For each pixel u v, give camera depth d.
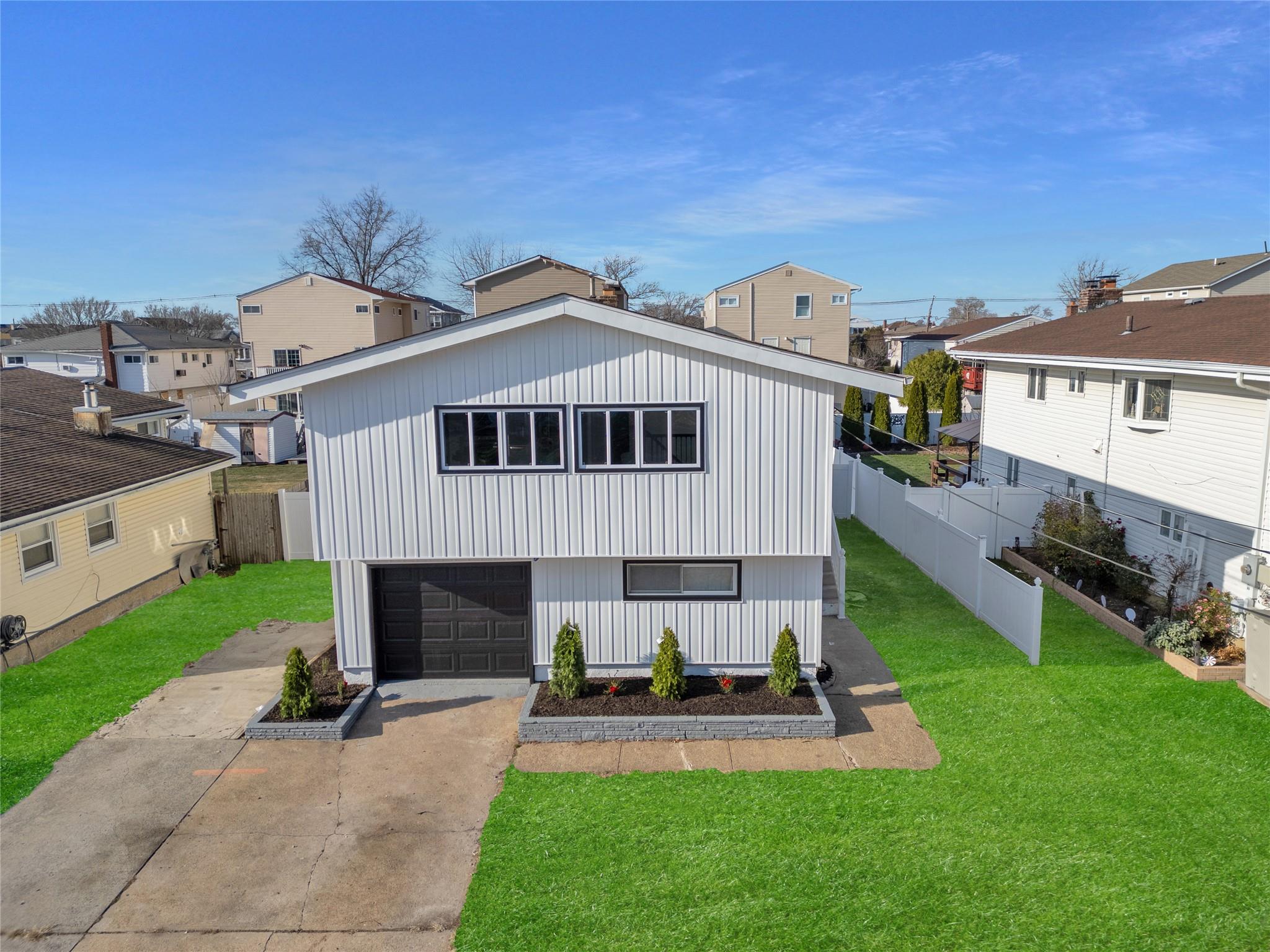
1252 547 13.55
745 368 11.02
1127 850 8.22
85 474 15.49
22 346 53.66
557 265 34.97
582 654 11.64
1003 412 23.72
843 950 7.02
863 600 16.56
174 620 15.63
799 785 9.59
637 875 8.04
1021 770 9.77
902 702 11.80
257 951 7.19
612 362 11.06
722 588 12.10
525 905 7.66
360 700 11.73
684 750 10.52
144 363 53.41
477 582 12.37
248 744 10.74
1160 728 10.66
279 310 49.19
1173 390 15.76
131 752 10.53
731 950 7.05
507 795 9.52
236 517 19.80
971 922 7.30
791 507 11.30
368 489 11.40
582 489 11.35
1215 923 7.21
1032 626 13.07
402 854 8.49
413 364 11.14
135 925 7.52
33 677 12.84
